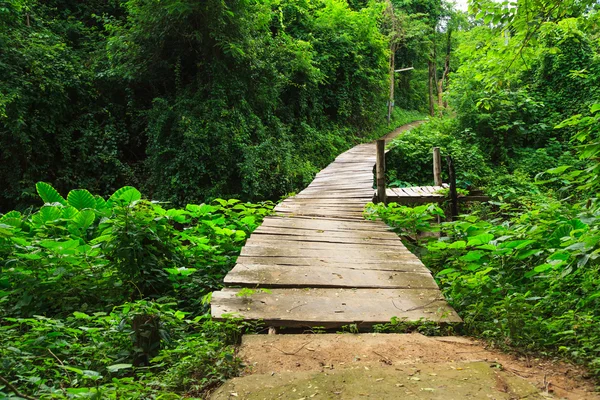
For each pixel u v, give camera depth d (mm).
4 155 11797
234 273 4070
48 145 12758
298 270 4219
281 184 13898
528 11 5406
